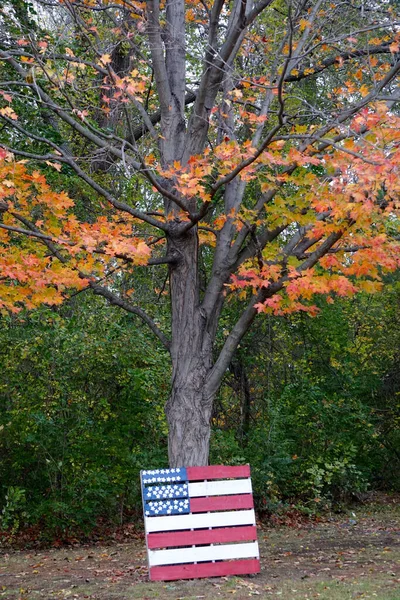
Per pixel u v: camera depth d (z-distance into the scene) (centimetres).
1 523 1188
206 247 1465
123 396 1227
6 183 673
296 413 1497
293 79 961
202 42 1012
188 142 848
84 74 962
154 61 855
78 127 805
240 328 830
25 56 880
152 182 726
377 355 1695
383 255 710
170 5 899
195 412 820
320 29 925
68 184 1334
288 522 1330
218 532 751
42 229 860
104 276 841
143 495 741
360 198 650
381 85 782
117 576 799
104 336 1198
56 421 1177
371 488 1795
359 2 922
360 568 802
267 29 1002
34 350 1152
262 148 679
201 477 760
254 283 749
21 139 1120
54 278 727
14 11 1038
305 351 1605
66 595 683
